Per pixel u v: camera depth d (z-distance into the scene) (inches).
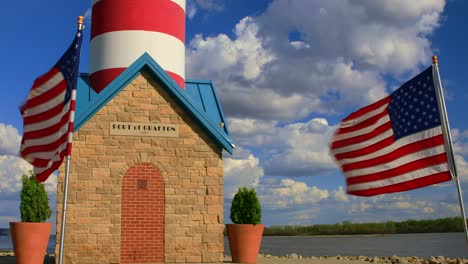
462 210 441.7
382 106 509.0
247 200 783.1
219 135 797.9
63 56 539.8
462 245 2381.9
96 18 942.4
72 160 752.3
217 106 897.5
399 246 2378.2
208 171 798.5
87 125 767.7
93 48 936.9
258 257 1034.7
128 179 768.9
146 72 804.6
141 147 781.9
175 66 933.2
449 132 460.4
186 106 794.2
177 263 760.3
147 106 794.8
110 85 776.9
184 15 994.1
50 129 530.9
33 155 533.3
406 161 482.9
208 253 774.5
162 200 775.1
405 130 489.1
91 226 744.3
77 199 745.0
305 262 869.8
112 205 756.0
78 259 732.0
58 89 536.1
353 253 1742.1
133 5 918.4
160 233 765.3
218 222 786.2
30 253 681.0
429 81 478.0
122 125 780.6
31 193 700.7
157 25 923.4
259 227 777.6
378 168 495.8
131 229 757.3
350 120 522.3
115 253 745.0
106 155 767.1
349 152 514.9
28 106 545.3
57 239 730.2
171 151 791.7
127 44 905.5
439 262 947.3
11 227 689.0
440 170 461.4
